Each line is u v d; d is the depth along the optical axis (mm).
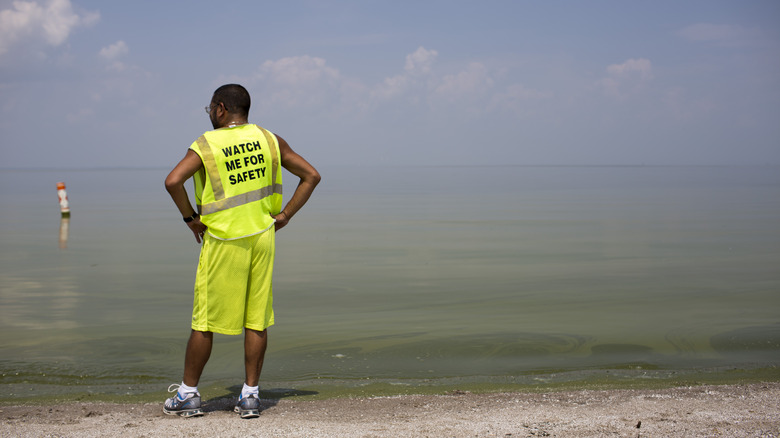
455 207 26203
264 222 3141
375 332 5770
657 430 2736
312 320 6281
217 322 3094
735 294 7414
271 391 3955
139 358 4887
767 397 3438
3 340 5449
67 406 3430
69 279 8820
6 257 11164
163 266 10094
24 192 44250
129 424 2896
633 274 8977
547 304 7000
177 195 2982
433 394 3795
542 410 3203
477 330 5805
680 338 5426
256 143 3127
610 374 4383
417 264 10227
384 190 46625
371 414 3154
